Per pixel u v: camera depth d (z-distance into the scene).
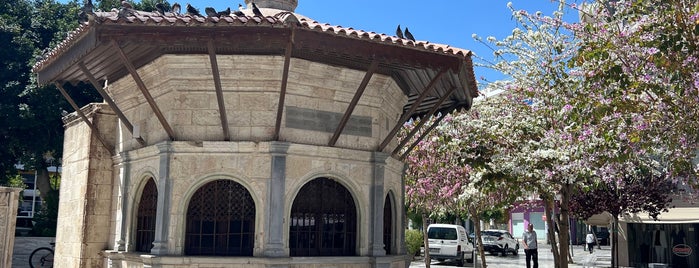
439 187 19.39
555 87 11.62
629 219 21.81
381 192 10.12
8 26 23.47
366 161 10.09
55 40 24.67
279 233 8.95
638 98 9.30
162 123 9.12
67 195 12.86
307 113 9.65
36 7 26.30
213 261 8.84
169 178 9.20
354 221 10.05
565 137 11.73
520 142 13.06
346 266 9.56
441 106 12.25
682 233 21.47
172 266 8.84
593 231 52.75
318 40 7.78
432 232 27.83
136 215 10.34
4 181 26.20
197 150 9.19
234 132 9.34
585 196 19.16
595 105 8.99
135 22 7.48
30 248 23.25
